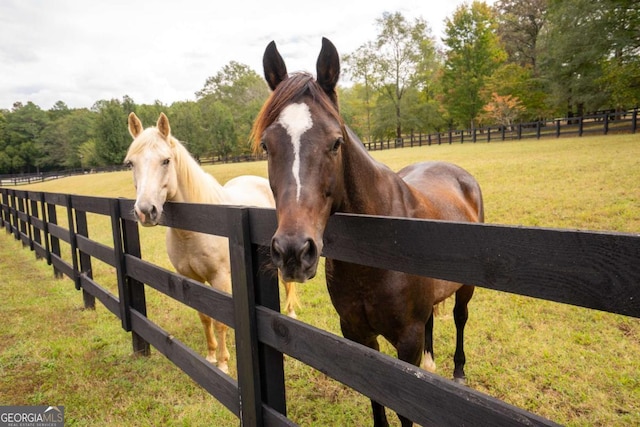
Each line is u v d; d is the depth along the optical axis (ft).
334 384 9.45
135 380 10.05
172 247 10.61
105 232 33.47
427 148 77.41
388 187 6.11
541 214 19.27
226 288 10.66
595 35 61.41
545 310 11.75
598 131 56.13
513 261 2.82
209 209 6.47
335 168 4.46
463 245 3.16
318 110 4.50
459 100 111.65
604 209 18.40
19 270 21.80
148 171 9.21
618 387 8.11
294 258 3.72
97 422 8.43
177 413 8.68
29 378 10.34
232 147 149.89
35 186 120.98
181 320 13.94
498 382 8.65
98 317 14.39
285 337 5.01
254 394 5.57
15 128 246.47
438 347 10.37
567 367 8.87
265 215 4.92
